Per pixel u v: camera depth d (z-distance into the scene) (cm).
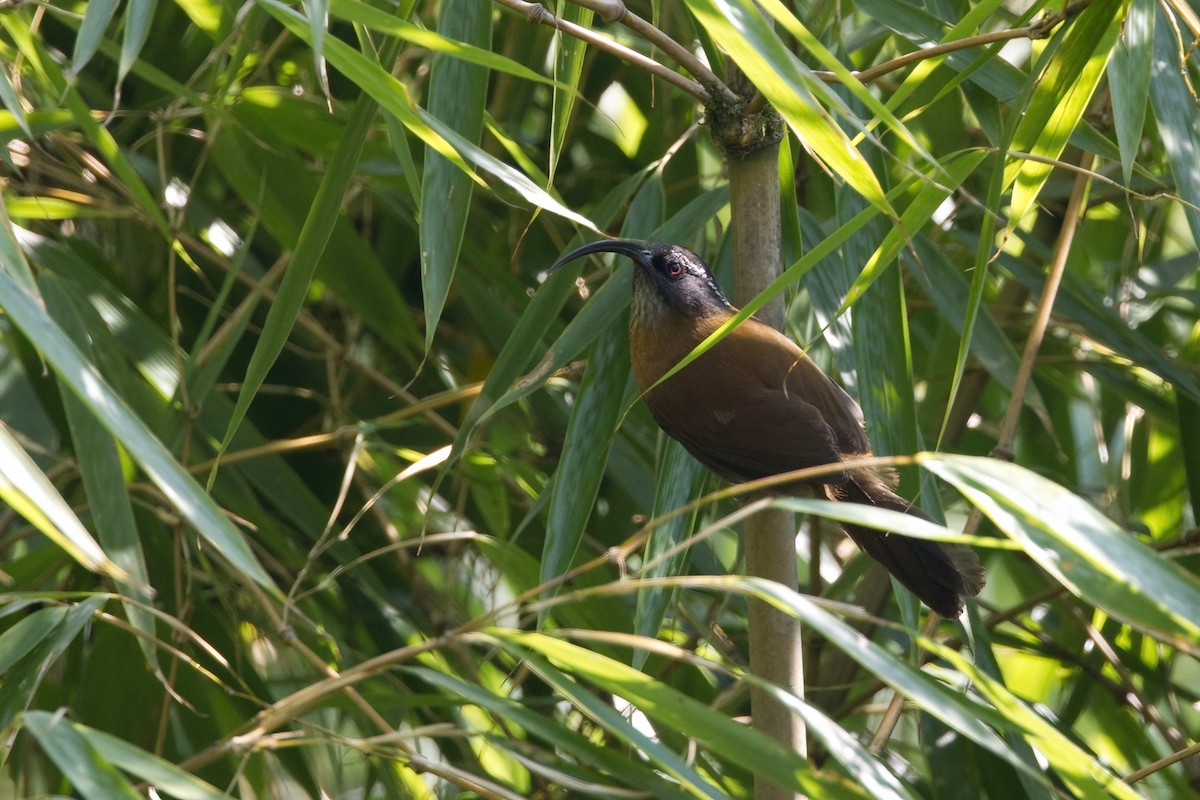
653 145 841
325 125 694
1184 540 693
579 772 472
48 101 662
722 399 613
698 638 736
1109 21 466
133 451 368
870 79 488
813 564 764
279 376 845
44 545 690
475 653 761
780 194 602
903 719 909
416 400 795
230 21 605
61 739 350
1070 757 373
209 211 798
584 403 599
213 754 416
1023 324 827
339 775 720
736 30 380
